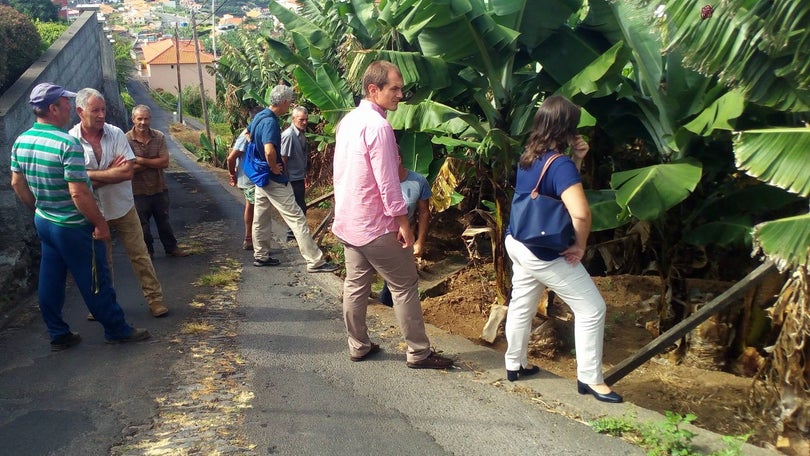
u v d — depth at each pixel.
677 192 4.46
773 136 3.61
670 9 3.83
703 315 4.37
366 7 7.87
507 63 5.39
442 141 5.98
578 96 5.12
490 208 7.46
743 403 5.07
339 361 4.86
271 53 9.73
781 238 3.47
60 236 4.64
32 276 6.43
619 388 5.35
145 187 7.51
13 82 8.35
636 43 5.21
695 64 3.85
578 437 3.78
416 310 4.57
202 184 14.86
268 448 3.65
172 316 5.78
